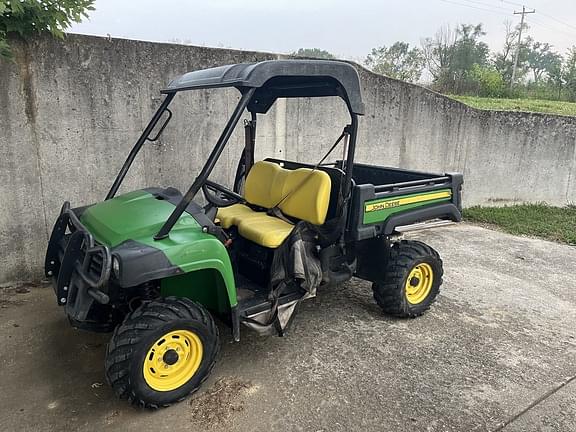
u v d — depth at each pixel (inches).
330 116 227.6
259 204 145.3
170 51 175.2
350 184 124.0
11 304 146.6
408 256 139.4
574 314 151.3
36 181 158.6
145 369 95.0
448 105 268.7
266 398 103.3
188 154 187.8
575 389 110.1
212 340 102.6
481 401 104.4
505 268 193.5
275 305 114.9
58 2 145.9
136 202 110.8
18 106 150.7
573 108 542.6
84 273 94.5
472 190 296.0
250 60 195.2
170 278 107.0
